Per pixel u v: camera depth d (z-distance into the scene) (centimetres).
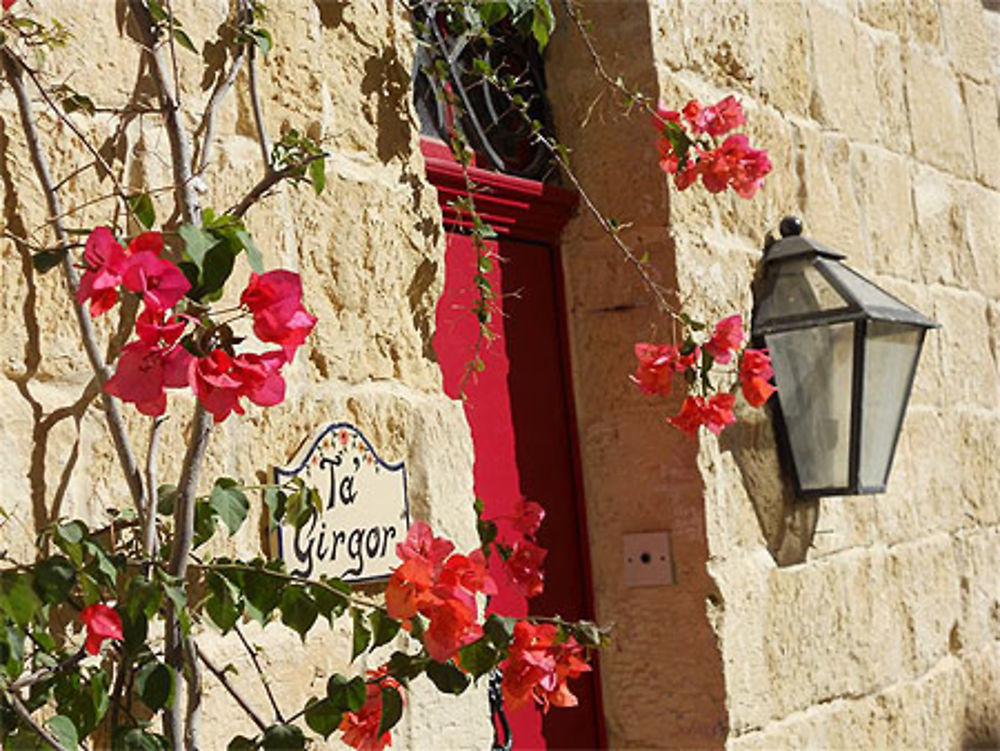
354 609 225
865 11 456
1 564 204
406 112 284
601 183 364
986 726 459
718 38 384
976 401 485
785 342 375
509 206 353
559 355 366
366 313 269
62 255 208
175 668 211
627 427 359
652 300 357
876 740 401
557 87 371
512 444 348
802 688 374
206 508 225
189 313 203
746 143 331
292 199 257
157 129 235
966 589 461
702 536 349
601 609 361
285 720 243
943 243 479
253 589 221
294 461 250
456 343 337
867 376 370
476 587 219
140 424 227
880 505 421
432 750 268
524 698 231
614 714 358
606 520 361
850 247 427
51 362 216
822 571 389
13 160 214
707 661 347
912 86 475
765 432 377
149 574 212
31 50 217
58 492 215
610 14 364
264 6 248
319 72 266
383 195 275
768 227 393
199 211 220
